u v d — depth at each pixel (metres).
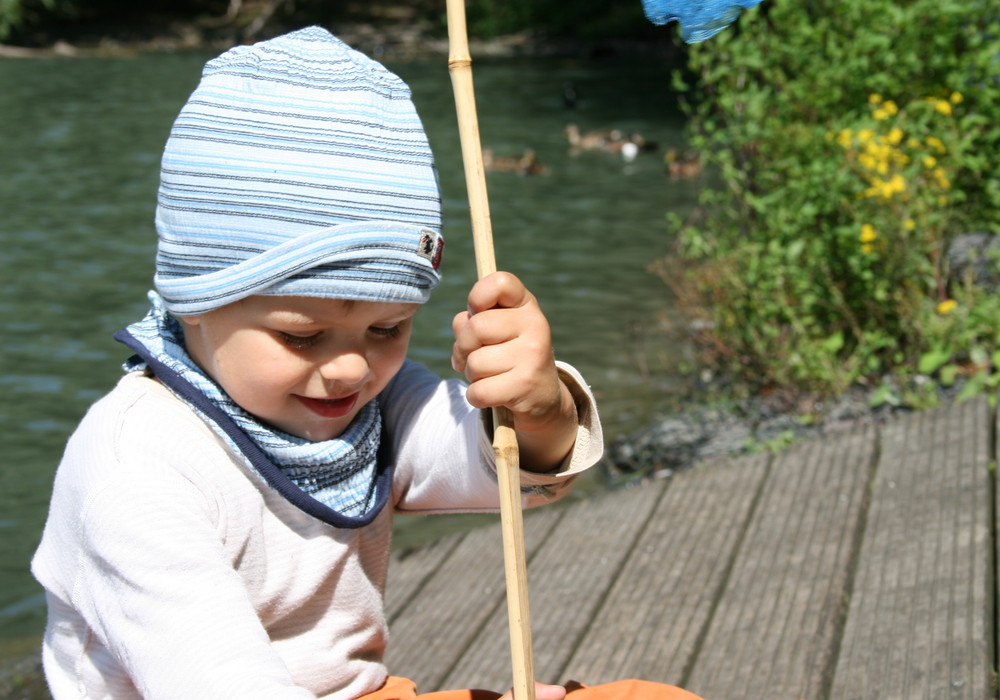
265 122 1.43
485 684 2.85
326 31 1.55
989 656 2.55
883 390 4.90
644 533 3.58
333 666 1.58
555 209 10.91
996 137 5.89
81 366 6.75
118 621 1.36
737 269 5.80
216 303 1.41
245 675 1.28
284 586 1.53
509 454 1.38
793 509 3.56
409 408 1.76
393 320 1.49
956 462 3.65
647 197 11.47
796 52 6.14
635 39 26.41
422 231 1.46
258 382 1.45
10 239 9.61
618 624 3.04
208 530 1.41
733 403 5.40
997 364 4.73
